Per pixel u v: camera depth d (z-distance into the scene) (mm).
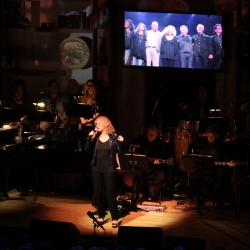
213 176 9914
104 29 12227
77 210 9367
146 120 13062
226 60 12844
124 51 12461
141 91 12898
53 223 6371
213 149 10180
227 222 8672
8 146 8992
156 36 12438
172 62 12492
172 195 10570
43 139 10383
